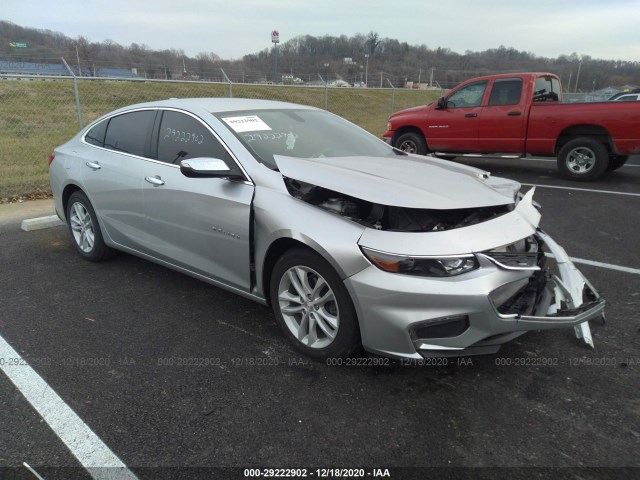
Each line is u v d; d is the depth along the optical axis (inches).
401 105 899.4
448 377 111.5
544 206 266.8
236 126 138.2
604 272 171.8
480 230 103.9
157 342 126.8
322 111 174.1
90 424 96.2
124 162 158.2
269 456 88.4
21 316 140.5
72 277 169.5
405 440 92.2
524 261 103.2
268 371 113.7
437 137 390.6
